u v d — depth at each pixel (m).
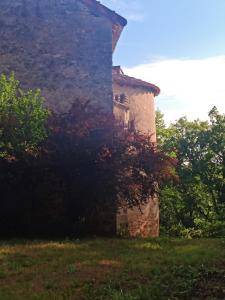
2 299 6.77
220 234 28.27
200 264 8.91
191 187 32.91
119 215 18.97
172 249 11.63
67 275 8.36
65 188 14.86
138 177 15.59
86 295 6.93
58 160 14.63
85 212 15.38
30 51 18.67
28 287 7.52
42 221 15.50
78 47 18.81
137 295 6.65
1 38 18.69
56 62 18.64
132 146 15.75
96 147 15.01
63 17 19.03
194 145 31.78
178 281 7.46
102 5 19.02
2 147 14.26
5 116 14.34
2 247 11.80
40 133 14.65
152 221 21.64
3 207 14.95
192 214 33.56
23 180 14.66
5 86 15.21
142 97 23.31
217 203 32.31
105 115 15.81
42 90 18.39
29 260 9.92
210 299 6.43
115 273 8.41
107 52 18.89
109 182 15.01
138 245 12.65
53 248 11.74
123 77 22.42
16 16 18.92
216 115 31.31
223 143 30.77
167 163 16.12
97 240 13.94
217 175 31.20
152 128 23.89
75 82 18.53
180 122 32.94
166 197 33.22
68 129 14.98
